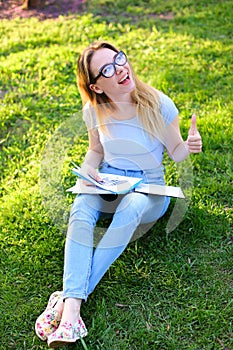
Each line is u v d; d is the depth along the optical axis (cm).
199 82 455
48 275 294
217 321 258
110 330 259
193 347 247
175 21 579
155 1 639
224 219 317
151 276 287
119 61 275
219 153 374
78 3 659
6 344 260
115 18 605
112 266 295
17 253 309
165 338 253
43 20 627
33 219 331
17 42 563
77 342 252
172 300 273
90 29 577
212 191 337
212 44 515
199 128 395
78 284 254
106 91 280
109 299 277
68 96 452
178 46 518
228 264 289
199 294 274
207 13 586
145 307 271
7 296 283
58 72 489
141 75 472
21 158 393
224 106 421
